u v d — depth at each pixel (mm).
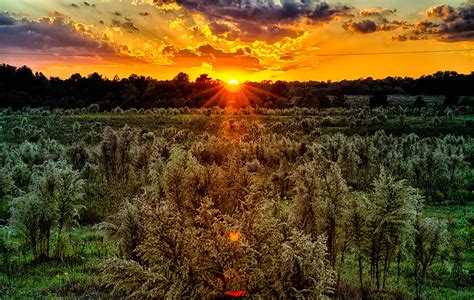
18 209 17047
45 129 79438
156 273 9766
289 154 42406
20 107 127562
